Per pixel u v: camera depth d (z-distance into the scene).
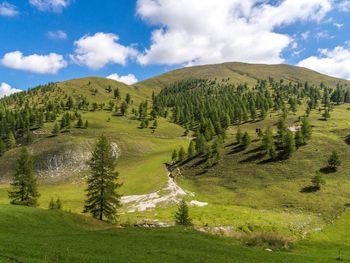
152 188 136.38
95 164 74.56
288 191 117.25
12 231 47.12
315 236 77.19
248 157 153.88
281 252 55.53
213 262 40.91
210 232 64.75
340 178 121.12
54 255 35.22
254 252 50.19
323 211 98.62
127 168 170.50
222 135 187.62
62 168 176.75
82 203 124.62
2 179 170.25
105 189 74.31
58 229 54.25
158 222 81.94
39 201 130.00
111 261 35.78
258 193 120.25
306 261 48.81
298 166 135.88
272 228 78.00
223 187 130.88
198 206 109.19
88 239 47.06
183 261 39.69
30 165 86.12
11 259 30.92
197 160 163.38
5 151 195.12
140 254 40.75
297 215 95.06
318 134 166.62
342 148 146.88
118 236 51.84
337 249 65.38
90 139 199.88
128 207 116.12
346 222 89.50
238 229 76.31
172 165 165.50
